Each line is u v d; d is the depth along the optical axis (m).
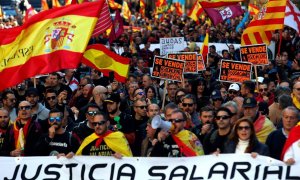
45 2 38.50
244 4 46.75
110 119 13.52
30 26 13.23
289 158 10.94
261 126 12.44
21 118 12.44
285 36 27.27
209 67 22.47
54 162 11.50
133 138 13.26
